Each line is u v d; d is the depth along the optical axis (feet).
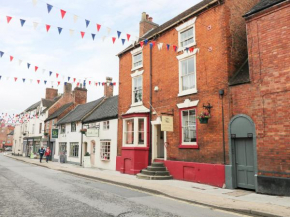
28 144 136.05
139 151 49.21
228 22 37.04
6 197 27.27
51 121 108.88
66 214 20.72
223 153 34.35
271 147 29.01
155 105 48.29
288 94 28.09
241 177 32.60
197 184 36.35
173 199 27.73
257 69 31.58
